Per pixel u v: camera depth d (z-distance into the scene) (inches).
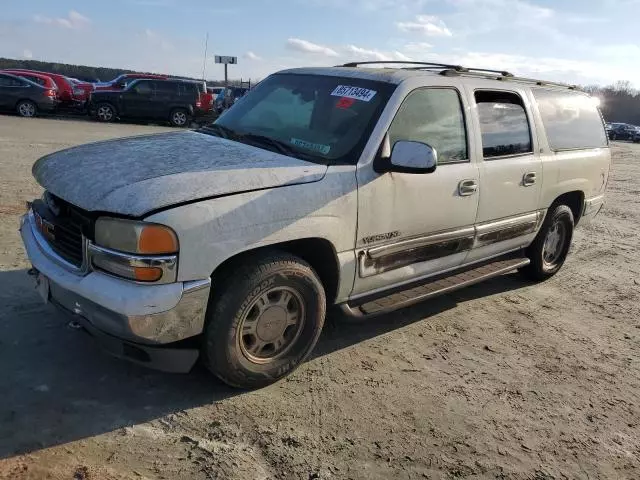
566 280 245.4
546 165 205.9
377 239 146.5
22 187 305.1
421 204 154.5
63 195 119.5
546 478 116.3
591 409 143.3
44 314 158.1
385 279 153.6
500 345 174.1
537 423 134.6
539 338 182.2
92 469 102.7
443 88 165.8
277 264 125.0
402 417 130.3
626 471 121.3
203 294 114.3
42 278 127.3
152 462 106.6
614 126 2132.1
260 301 127.0
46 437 109.7
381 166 142.7
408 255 157.6
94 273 113.9
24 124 714.2
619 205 456.8
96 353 141.4
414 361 157.6
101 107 882.8
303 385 138.9
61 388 126.0
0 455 103.0
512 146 191.5
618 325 199.6
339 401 133.6
